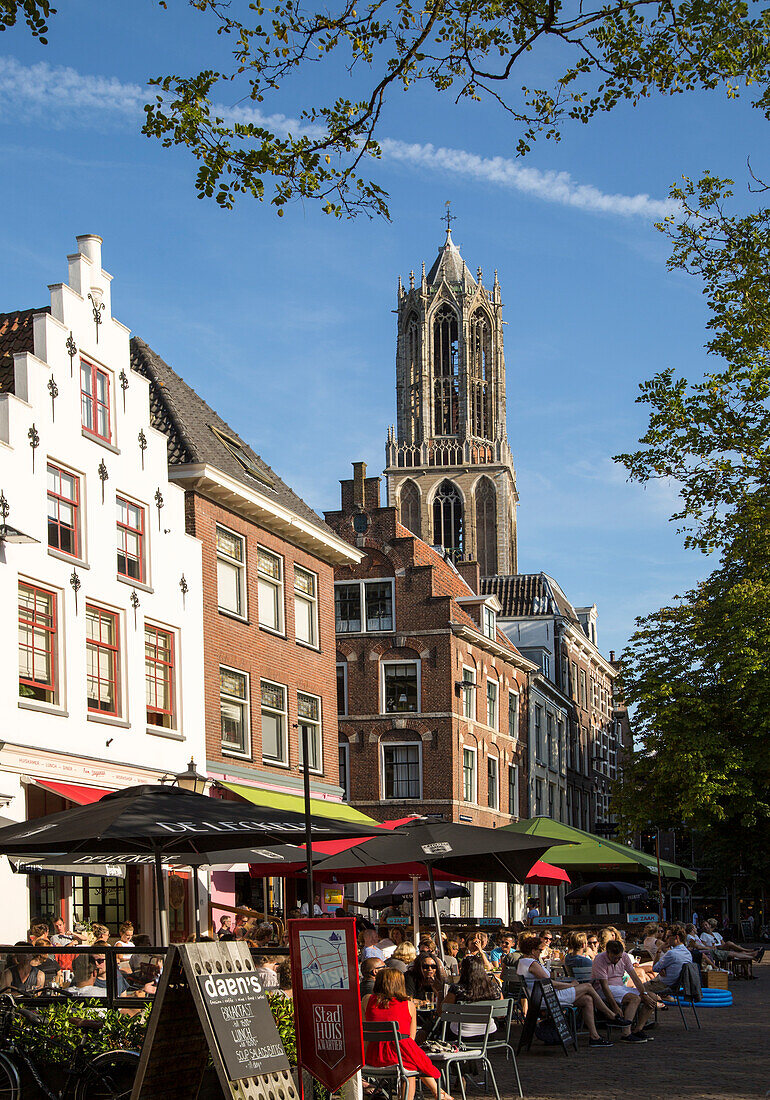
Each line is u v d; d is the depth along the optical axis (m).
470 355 122.50
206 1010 8.92
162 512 26.88
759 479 22.12
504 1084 14.30
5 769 20.42
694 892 67.88
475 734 47.84
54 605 22.61
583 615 84.88
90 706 23.70
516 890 51.62
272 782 31.06
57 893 22.14
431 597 45.78
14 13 10.70
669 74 12.38
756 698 41.94
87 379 24.48
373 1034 11.59
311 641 34.81
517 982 18.05
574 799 68.31
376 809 44.81
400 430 123.12
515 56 11.92
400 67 11.74
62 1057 10.34
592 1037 18.22
